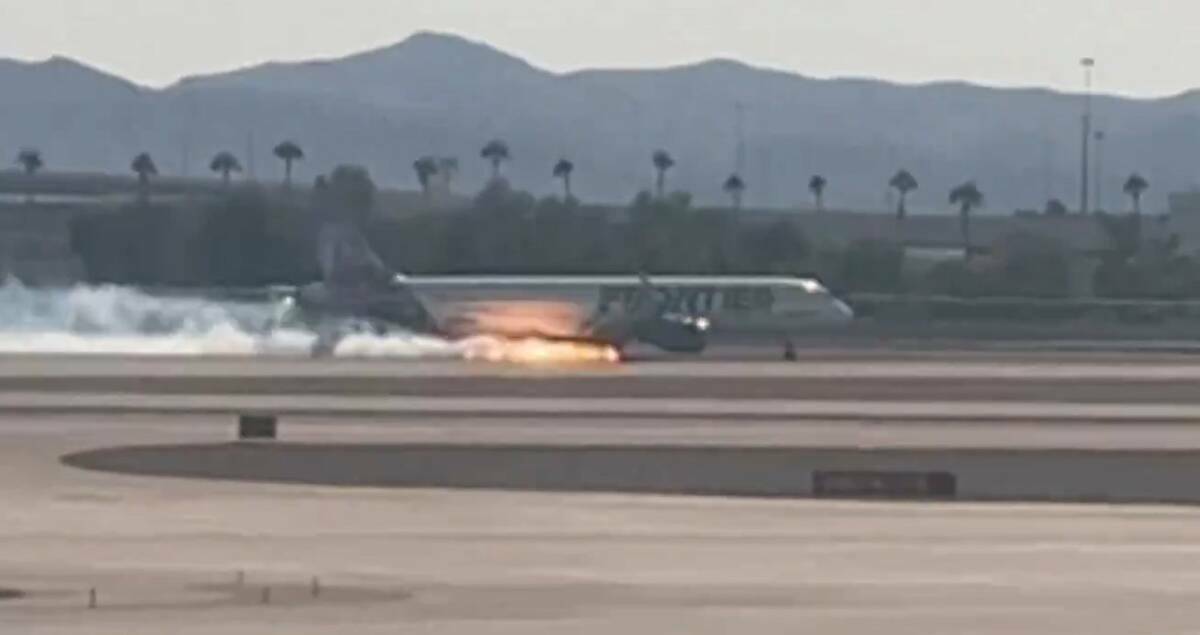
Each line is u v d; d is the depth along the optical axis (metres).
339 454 131.50
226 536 97.19
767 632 71.44
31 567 86.31
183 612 74.81
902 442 142.00
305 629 71.25
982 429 154.25
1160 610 76.88
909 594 80.56
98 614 74.25
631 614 75.06
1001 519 108.12
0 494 113.81
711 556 91.69
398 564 88.19
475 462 128.38
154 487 118.00
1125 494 120.75
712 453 130.50
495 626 72.19
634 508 111.19
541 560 89.81
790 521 106.00
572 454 130.50
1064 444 142.00
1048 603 78.50
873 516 108.94
